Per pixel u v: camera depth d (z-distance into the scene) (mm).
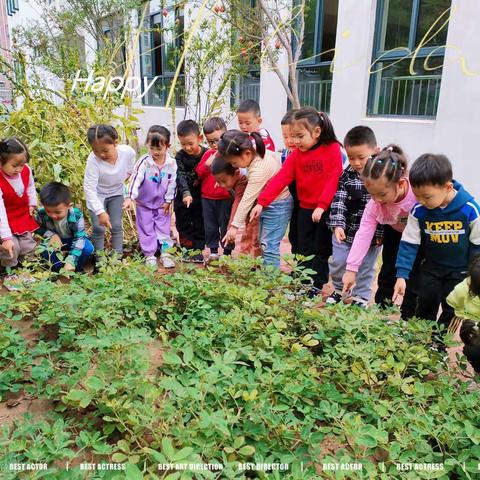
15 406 2068
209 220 4262
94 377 1834
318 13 7227
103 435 1903
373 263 3311
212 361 2336
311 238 3615
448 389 2182
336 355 2373
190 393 1777
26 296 2844
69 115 4652
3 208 3441
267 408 1885
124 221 4840
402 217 2875
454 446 1886
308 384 2104
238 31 6246
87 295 2680
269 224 3672
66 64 8070
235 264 3170
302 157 3441
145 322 2703
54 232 3818
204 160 4168
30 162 4270
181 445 1759
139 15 9297
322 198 3314
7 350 2248
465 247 2566
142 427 1829
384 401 2055
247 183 3586
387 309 2758
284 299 2816
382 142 6309
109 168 3902
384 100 6480
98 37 8836
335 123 6977
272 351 2357
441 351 2623
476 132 5262
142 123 11969
